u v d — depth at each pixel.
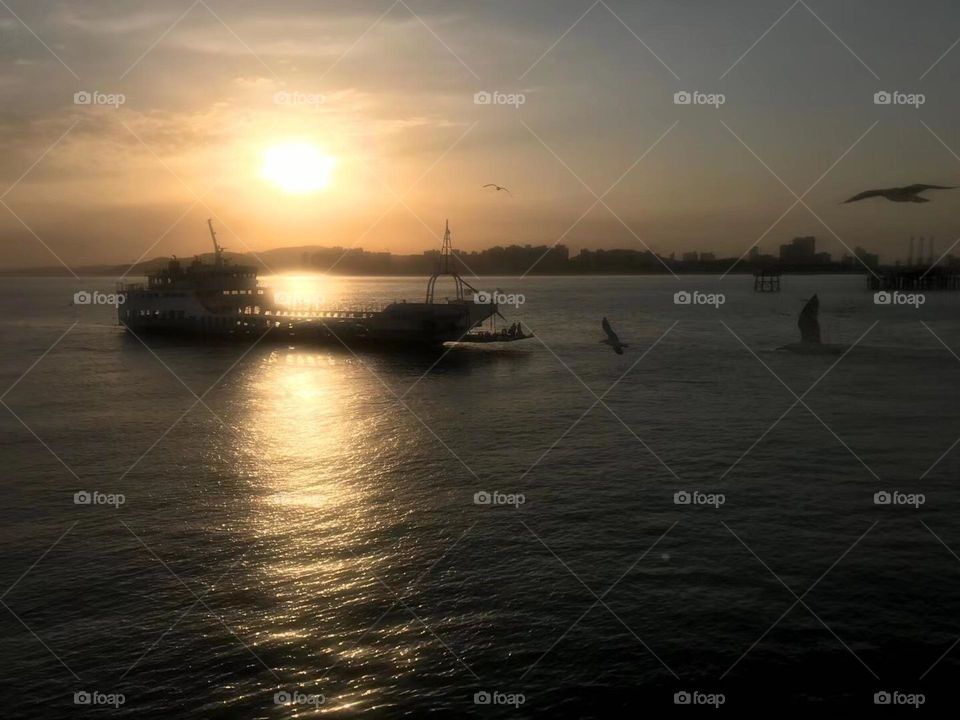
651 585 32.50
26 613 30.39
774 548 36.16
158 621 29.78
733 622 29.55
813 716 24.41
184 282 139.88
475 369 95.62
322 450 53.69
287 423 62.81
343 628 29.34
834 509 41.12
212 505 42.19
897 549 35.91
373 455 52.34
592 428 60.38
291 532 38.19
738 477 46.84
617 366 97.12
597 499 43.00
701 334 140.62
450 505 42.06
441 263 119.88
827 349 109.44
